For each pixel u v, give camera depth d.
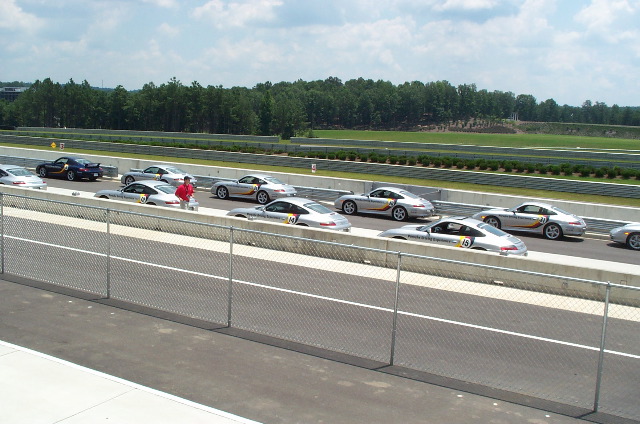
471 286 13.06
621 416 6.98
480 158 47.06
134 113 130.25
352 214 26.38
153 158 45.44
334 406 6.95
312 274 13.42
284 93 191.62
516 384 7.79
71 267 12.81
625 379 8.05
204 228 17.53
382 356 8.59
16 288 11.20
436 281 13.38
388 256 14.69
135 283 11.85
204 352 8.50
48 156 41.50
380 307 11.04
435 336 9.55
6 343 8.40
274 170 40.28
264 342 8.98
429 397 7.30
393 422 6.61
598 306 11.84
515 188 33.59
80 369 7.59
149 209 18.66
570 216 21.91
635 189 30.50
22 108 139.12
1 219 12.02
